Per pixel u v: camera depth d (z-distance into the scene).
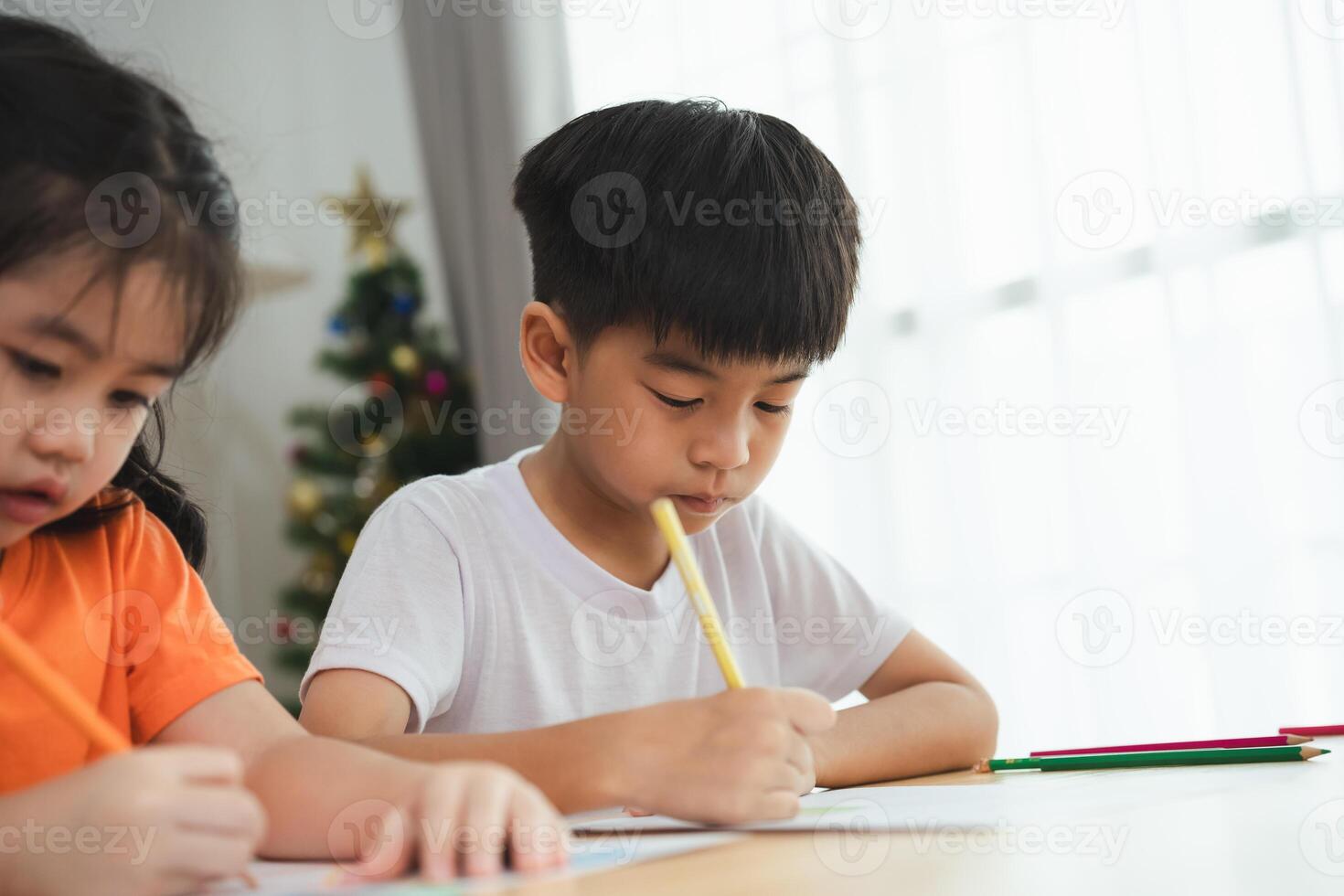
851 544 2.32
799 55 2.49
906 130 2.33
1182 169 2.02
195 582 0.74
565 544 1.01
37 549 0.70
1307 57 1.92
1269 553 1.93
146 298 0.53
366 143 3.29
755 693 0.60
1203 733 1.98
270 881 0.48
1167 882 0.40
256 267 2.88
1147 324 2.06
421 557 0.96
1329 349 1.88
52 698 0.44
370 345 3.00
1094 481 2.09
